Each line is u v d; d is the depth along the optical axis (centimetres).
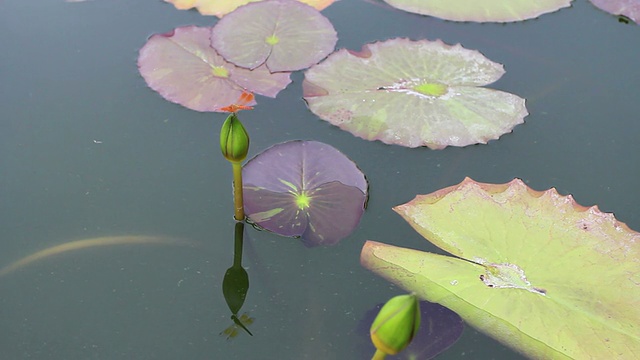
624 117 190
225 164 169
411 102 188
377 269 144
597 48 219
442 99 189
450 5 233
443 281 140
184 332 133
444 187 165
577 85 202
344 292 140
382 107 185
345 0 236
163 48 202
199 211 157
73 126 178
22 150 171
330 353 129
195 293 140
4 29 212
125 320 134
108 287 140
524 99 192
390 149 175
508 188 160
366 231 152
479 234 150
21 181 163
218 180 165
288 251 148
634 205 163
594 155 178
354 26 222
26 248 148
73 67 198
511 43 220
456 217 154
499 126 183
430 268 143
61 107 184
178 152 172
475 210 155
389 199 161
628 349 127
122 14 222
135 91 190
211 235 152
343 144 175
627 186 169
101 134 176
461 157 175
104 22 218
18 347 129
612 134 184
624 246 146
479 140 179
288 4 221
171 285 141
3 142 172
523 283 139
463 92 193
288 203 156
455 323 132
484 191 159
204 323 134
